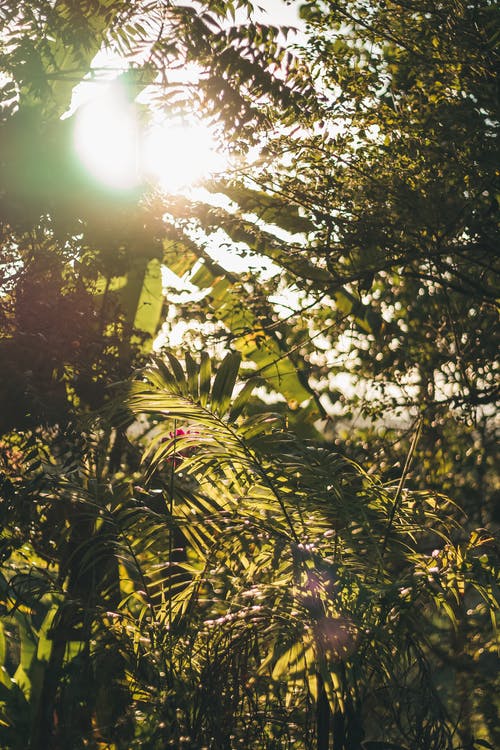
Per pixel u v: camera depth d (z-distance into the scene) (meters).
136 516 3.34
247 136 4.50
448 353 5.77
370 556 3.33
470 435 5.77
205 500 3.61
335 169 4.70
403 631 3.13
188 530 3.48
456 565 3.12
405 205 4.47
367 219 4.54
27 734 3.46
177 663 3.13
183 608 3.31
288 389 5.89
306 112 4.54
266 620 3.02
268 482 3.22
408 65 4.48
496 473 5.71
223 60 4.28
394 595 3.04
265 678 3.11
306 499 3.25
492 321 5.52
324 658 2.84
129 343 4.31
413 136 4.44
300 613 2.93
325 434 6.21
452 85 4.36
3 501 3.58
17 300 3.88
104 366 4.04
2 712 3.52
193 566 3.65
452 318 5.46
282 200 4.87
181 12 4.20
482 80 4.28
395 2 4.32
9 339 3.81
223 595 3.39
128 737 3.01
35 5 3.97
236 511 3.40
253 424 3.32
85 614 3.19
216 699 2.92
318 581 2.94
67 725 3.22
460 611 3.64
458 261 5.25
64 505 3.78
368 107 4.60
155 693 3.06
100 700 3.19
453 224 4.53
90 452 3.84
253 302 5.11
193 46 4.23
